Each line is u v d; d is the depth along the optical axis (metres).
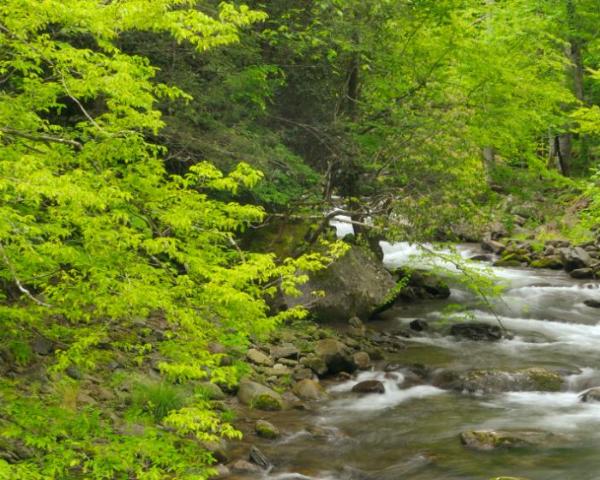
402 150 13.70
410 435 9.37
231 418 9.37
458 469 8.25
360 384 11.18
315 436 9.20
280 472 8.15
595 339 14.35
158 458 6.15
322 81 14.84
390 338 14.00
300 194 13.62
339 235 20.89
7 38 6.29
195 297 5.96
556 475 8.05
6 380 7.41
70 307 6.30
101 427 6.87
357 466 8.38
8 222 5.15
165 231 6.06
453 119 14.09
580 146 30.28
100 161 6.07
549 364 12.40
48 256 6.17
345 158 14.06
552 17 23.55
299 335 12.99
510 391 11.18
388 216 13.16
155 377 9.45
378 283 15.07
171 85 12.26
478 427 9.62
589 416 10.05
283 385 10.96
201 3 11.75
